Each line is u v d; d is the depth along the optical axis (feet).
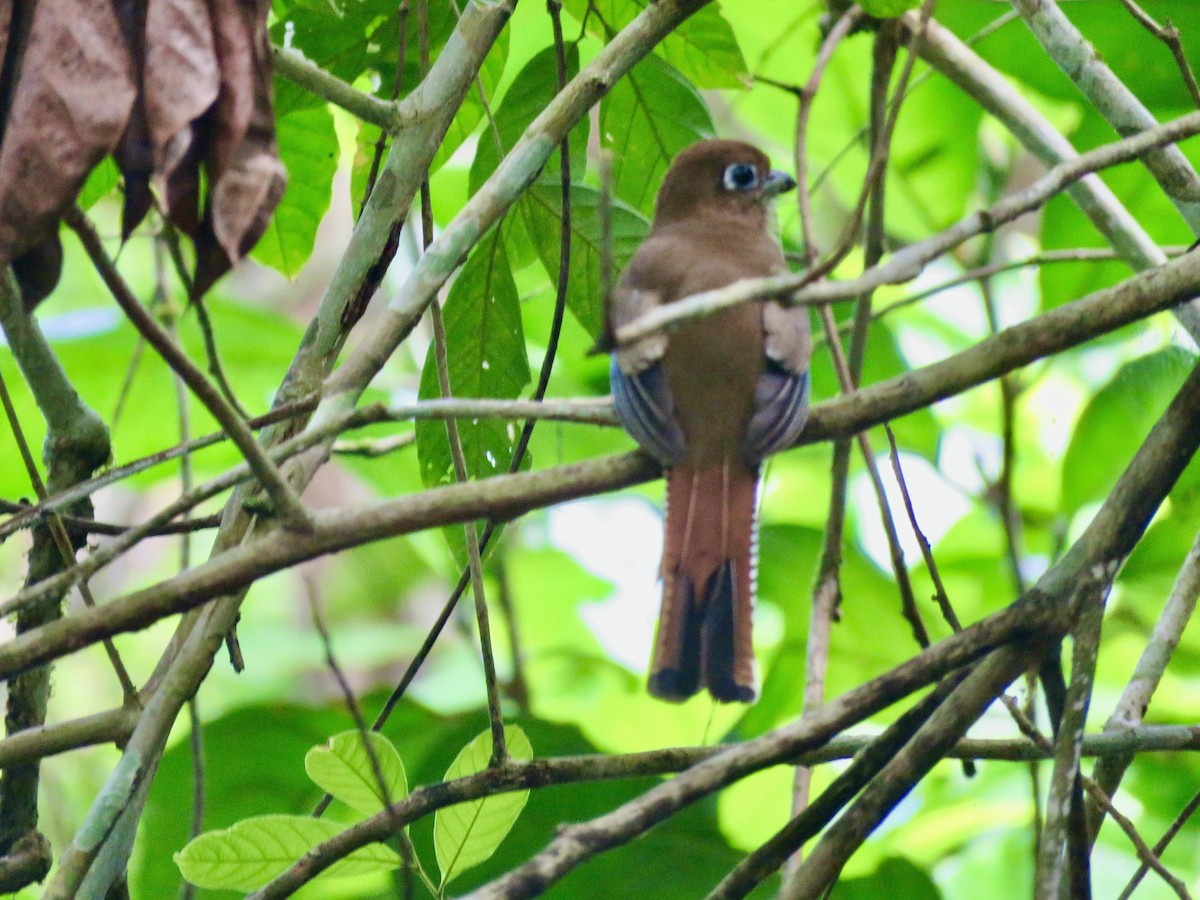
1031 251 59.82
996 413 55.83
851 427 26.73
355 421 22.63
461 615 54.13
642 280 30.81
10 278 28.76
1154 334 49.65
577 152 33.73
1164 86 44.91
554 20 28.78
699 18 35.09
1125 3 30.63
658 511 60.34
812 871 23.72
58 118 20.59
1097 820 28.55
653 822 22.34
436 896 27.02
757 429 27.61
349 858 26.68
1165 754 45.34
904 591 31.58
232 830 26.66
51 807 48.60
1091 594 24.30
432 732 42.60
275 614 67.46
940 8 46.09
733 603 26.86
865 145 47.73
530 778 26.20
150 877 41.01
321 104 34.32
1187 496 41.47
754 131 55.31
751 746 22.97
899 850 44.42
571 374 54.95
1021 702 35.88
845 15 37.01
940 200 51.03
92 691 64.13
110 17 20.92
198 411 52.65
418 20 31.60
